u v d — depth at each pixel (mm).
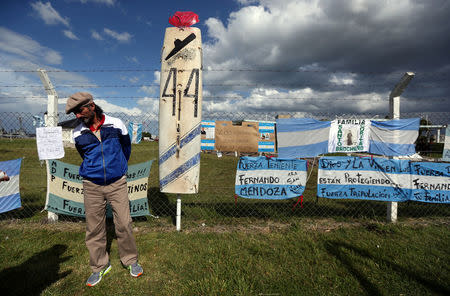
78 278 2078
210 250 2512
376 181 3371
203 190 5344
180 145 2861
